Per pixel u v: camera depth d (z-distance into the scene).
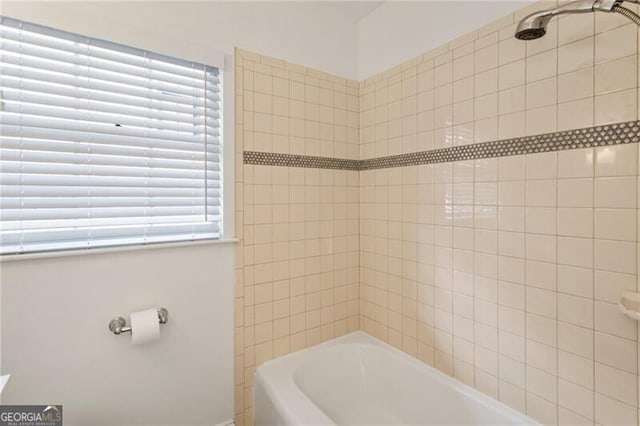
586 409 1.12
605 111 1.05
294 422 1.27
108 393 1.29
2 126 1.10
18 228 1.13
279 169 1.72
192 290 1.48
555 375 1.19
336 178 1.94
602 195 1.06
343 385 1.81
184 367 1.47
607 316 1.06
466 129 1.45
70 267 1.21
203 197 1.52
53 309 1.18
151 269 1.38
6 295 1.11
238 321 1.61
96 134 1.26
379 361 1.82
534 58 1.22
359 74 2.04
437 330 1.61
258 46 1.64
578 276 1.12
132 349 1.34
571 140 1.13
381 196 1.91
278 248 1.73
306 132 1.81
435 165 1.59
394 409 1.73
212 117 1.53
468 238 1.46
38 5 1.12
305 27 1.80
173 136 1.42
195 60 1.43
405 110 1.74
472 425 1.41
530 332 1.26
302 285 1.82
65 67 1.19
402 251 1.78
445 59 1.54
